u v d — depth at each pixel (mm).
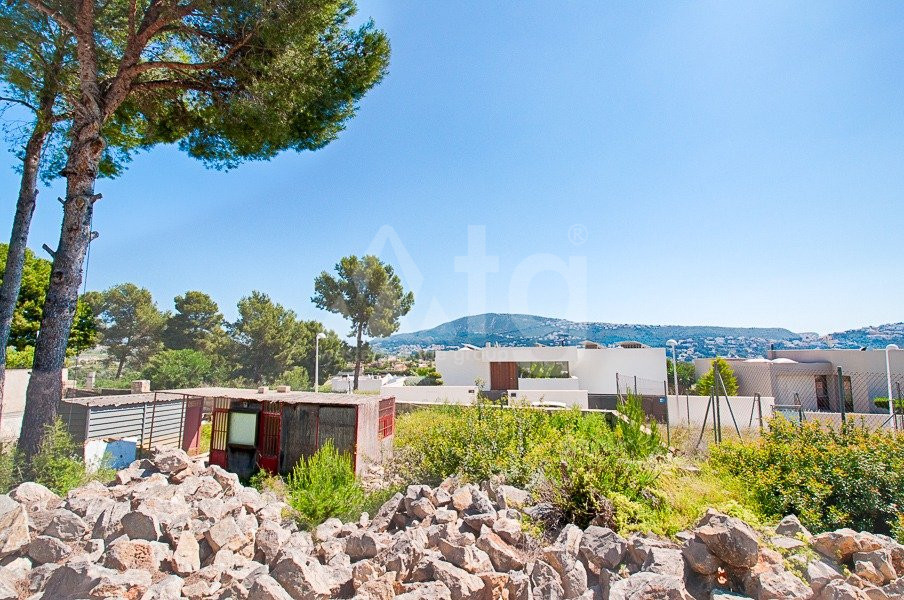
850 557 2959
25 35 7012
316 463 5848
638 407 7961
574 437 6617
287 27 7582
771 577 2580
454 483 4934
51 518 3162
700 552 2770
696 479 4832
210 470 4965
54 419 6688
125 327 33094
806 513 4039
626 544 3100
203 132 10016
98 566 2656
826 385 22641
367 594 2781
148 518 3184
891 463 4301
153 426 13133
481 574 3008
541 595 2873
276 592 2541
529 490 4891
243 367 31734
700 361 28391
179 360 27062
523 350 22797
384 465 8555
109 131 9469
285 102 8523
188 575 2998
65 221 7238
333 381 26156
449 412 11203
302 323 33344
